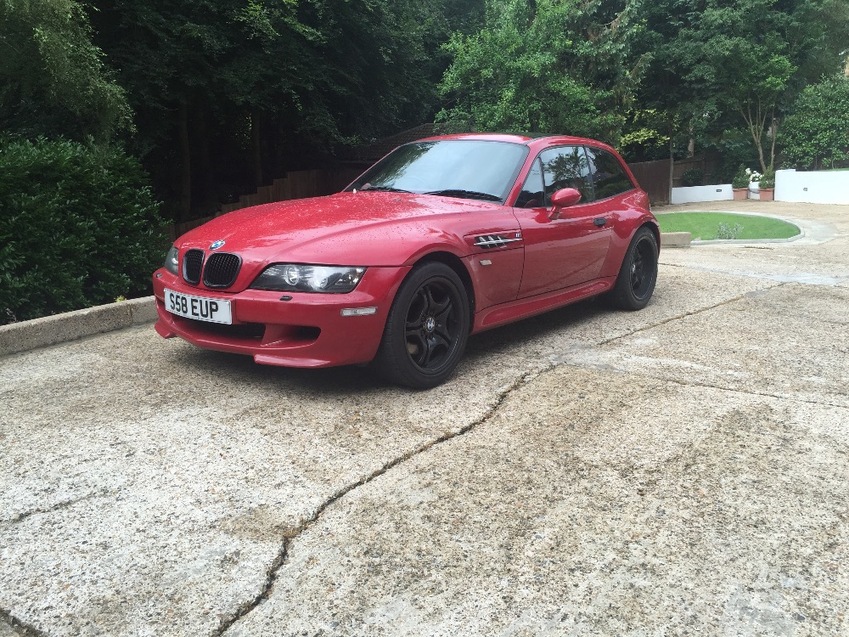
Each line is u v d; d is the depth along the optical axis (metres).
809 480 2.80
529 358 4.42
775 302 6.26
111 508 2.56
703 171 33.16
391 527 2.43
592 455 3.00
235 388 3.82
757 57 25.73
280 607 2.03
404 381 3.69
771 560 2.26
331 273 3.41
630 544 2.34
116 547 2.32
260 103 15.85
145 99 13.16
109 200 6.04
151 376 4.05
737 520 2.50
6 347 4.54
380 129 21.75
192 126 19.48
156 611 2.01
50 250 5.37
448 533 2.40
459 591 2.09
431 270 3.69
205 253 3.71
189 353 4.53
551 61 16.89
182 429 3.26
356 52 17.67
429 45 23.77
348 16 16.52
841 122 28.03
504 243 4.18
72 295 5.53
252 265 3.51
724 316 5.66
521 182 4.54
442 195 4.51
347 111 19.86
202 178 20.58
